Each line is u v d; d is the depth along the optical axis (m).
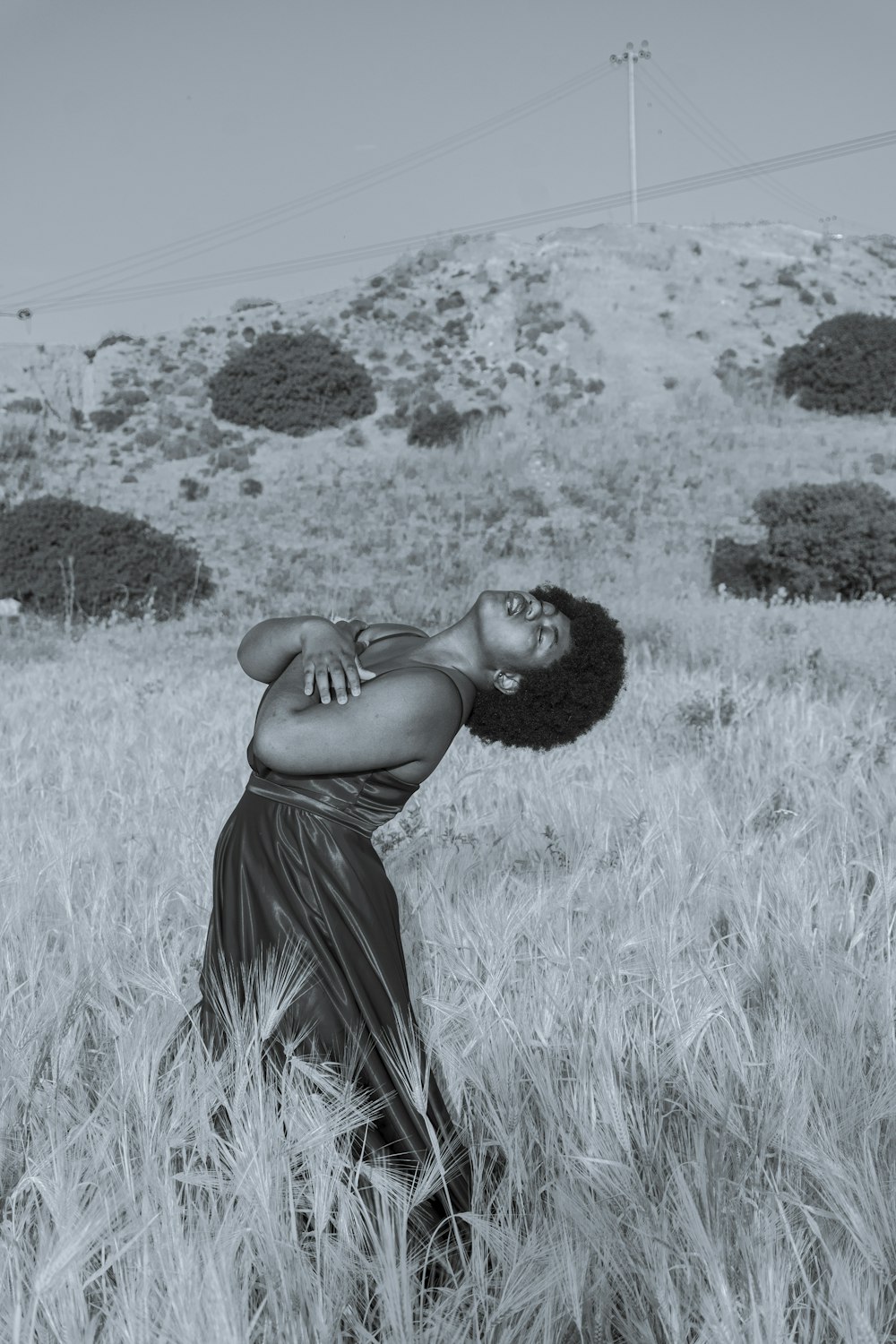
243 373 40.19
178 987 2.98
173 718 10.26
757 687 10.83
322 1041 2.56
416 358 45.22
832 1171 2.20
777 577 26.38
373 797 2.66
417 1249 2.29
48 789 6.79
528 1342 2.02
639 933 3.36
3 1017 2.84
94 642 21.31
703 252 51.19
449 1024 2.88
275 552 30.67
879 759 7.23
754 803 5.64
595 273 48.75
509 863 4.75
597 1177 2.26
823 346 40.22
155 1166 2.19
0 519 26.23
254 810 2.71
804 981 3.10
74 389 42.34
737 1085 2.62
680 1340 1.93
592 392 42.25
